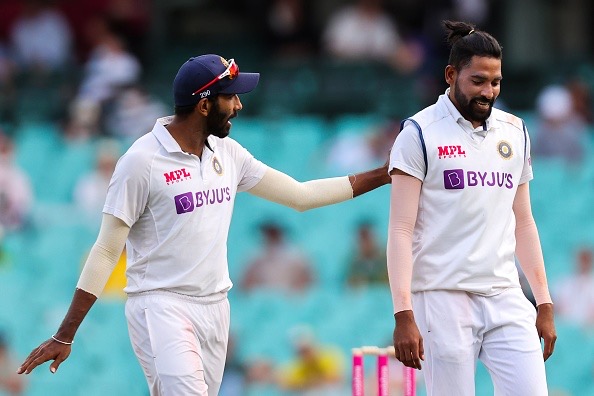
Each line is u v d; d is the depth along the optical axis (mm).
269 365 37406
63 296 43469
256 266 42844
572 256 44938
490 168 20500
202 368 21172
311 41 59031
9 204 46406
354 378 22188
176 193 21000
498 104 54125
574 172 48688
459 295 20625
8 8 62312
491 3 57875
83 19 64125
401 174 20578
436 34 55469
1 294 42156
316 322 40250
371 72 53969
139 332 21328
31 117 55375
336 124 51844
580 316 40938
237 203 47500
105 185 47781
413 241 20891
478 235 20484
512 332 20500
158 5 60031
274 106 53719
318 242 45188
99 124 52906
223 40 60812
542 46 59531
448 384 20609
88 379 38844
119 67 54219
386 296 40625
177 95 21172
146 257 21234
